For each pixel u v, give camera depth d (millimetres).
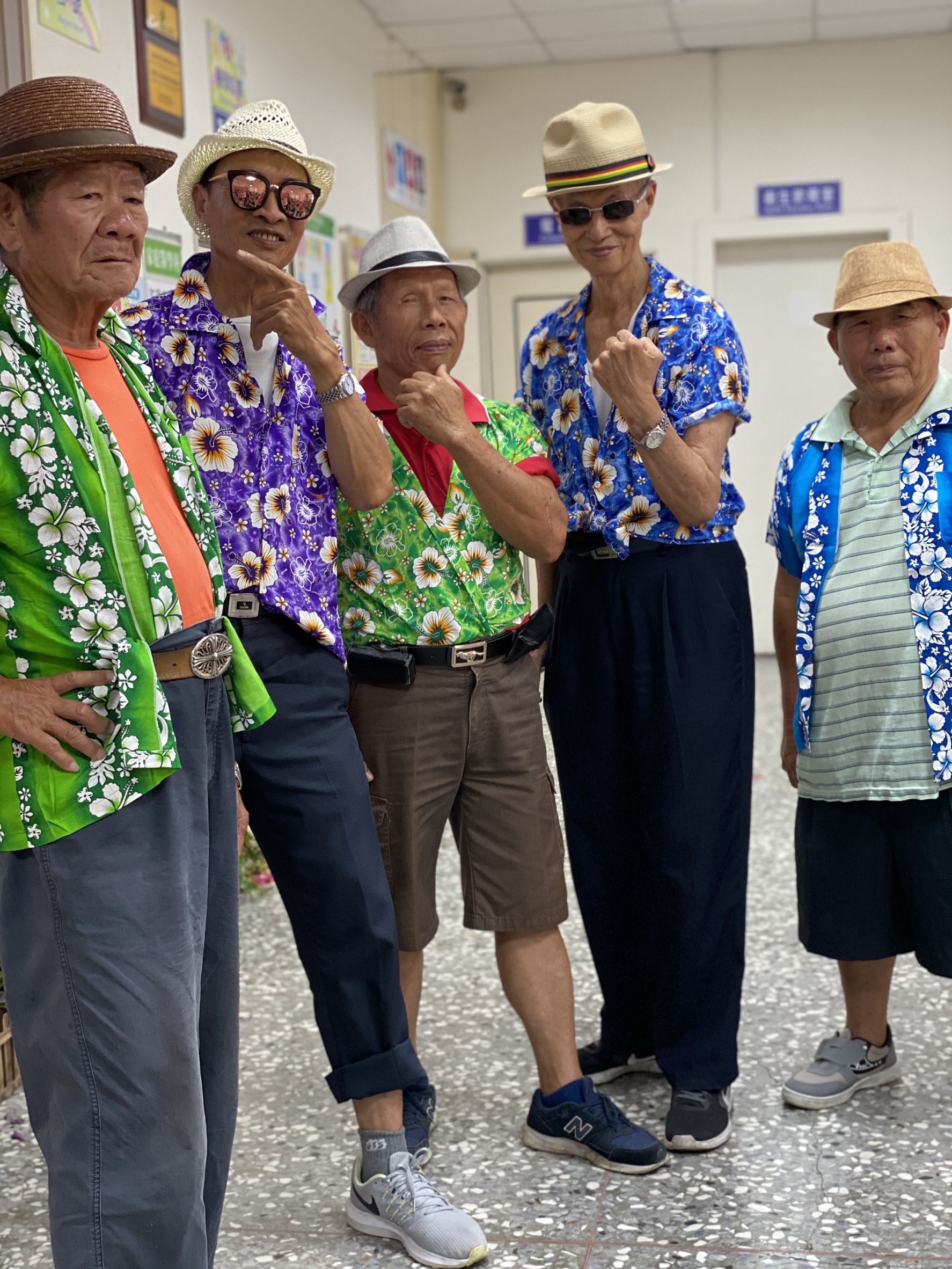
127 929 1493
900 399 2389
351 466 1999
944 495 2334
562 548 2271
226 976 1710
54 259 1483
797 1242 2061
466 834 2336
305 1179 2354
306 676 2002
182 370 1943
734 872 2408
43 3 3244
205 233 2039
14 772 1490
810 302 7938
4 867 1536
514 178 7898
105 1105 1486
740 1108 2535
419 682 2234
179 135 4020
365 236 5875
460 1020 3047
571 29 7062
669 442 2211
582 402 2436
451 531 2229
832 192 7699
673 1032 2420
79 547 1477
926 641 2342
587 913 2605
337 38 5684
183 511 1633
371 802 2135
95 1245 1480
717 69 7691
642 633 2389
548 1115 2393
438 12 6551
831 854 2492
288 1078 2787
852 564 2422
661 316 2361
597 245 2352
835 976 3193
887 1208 2150
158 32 3865
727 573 2412
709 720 2371
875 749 2395
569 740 2531
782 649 2660
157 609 1534
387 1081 2098
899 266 2312
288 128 1965
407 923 2291
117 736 1488
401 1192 2105
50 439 1465
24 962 1527
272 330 1887
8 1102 2719
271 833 2043
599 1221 2150
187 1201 1531
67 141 1449
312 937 2076
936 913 2402
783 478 2559
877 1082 2588
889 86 7559
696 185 7824
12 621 1482
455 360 2262
